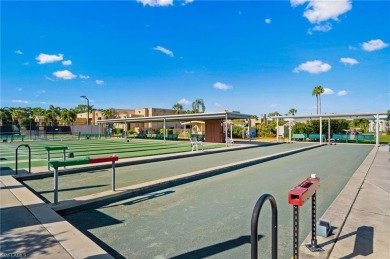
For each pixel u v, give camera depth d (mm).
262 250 3664
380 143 28141
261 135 46625
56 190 5527
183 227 4582
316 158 14859
